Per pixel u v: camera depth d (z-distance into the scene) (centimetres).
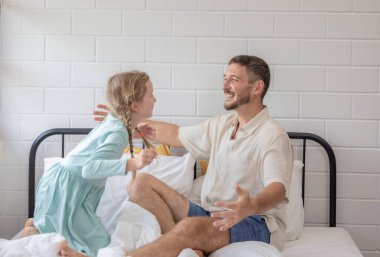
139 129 242
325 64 293
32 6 292
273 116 295
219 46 293
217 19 292
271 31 292
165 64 294
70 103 296
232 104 245
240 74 243
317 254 241
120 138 217
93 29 293
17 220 299
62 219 217
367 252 299
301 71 293
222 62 294
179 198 249
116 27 293
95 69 295
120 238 217
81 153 220
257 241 225
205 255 228
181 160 279
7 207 299
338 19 291
